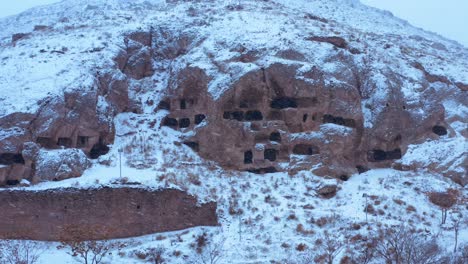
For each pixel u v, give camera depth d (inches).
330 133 1924.2
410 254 1480.1
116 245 1551.4
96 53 2137.1
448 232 1657.2
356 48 2247.8
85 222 1581.0
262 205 1721.2
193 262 1489.9
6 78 1968.5
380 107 2026.3
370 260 1515.7
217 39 2181.3
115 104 2046.0
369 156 2004.2
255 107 1957.4
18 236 1578.5
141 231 1596.9
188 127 2030.0
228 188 1785.2
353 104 1982.0
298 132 1943.9
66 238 1573.6
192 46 2241.6
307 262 1470.2
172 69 2139.5
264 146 1907.0
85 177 1704.0
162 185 1628.9
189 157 1915.6
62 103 1833.2
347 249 1531.7
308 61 2063.2
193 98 2044.8
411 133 2069.4
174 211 1616.6
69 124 1834.4
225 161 1909.4
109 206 1588.3
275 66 1957.4
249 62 2028.8
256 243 1558.8
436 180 1863.9
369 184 1875.0
